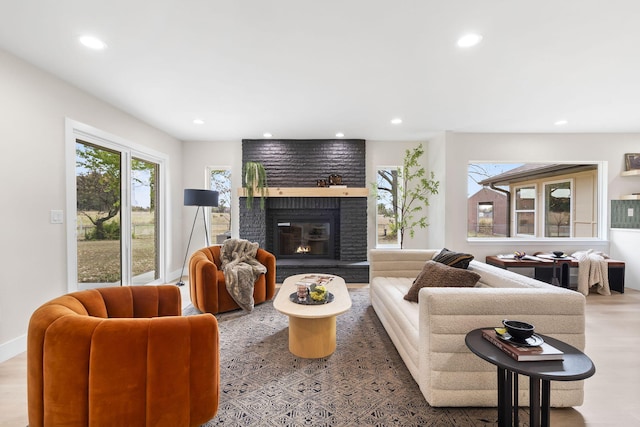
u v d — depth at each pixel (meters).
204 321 1.39
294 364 2.11
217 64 2.39
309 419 1.54
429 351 1.60
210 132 4.48
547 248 4.55
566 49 2.17
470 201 5.18
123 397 1.25
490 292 1.60
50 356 1.24
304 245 5.11
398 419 1.54
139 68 2.45
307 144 4.89
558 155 4.53
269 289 3.60
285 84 2.78
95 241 3.16
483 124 4.08
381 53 2.23
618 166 4.49
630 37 2.01
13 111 2.23
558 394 1.60
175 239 4.80
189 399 1.34
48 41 2.04
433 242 4.88
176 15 1.77
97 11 1.72
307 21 1.84
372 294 3.29
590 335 2.62
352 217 4.80
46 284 2.49
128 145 3.59
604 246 4.50
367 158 5.00
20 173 2.28
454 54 2.25
